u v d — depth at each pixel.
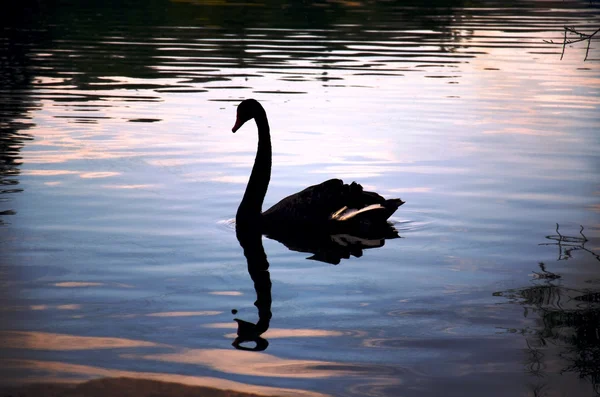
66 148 15.89
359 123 18.86
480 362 6.96
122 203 12.21
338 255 10.16
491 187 13.60
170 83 23.86
